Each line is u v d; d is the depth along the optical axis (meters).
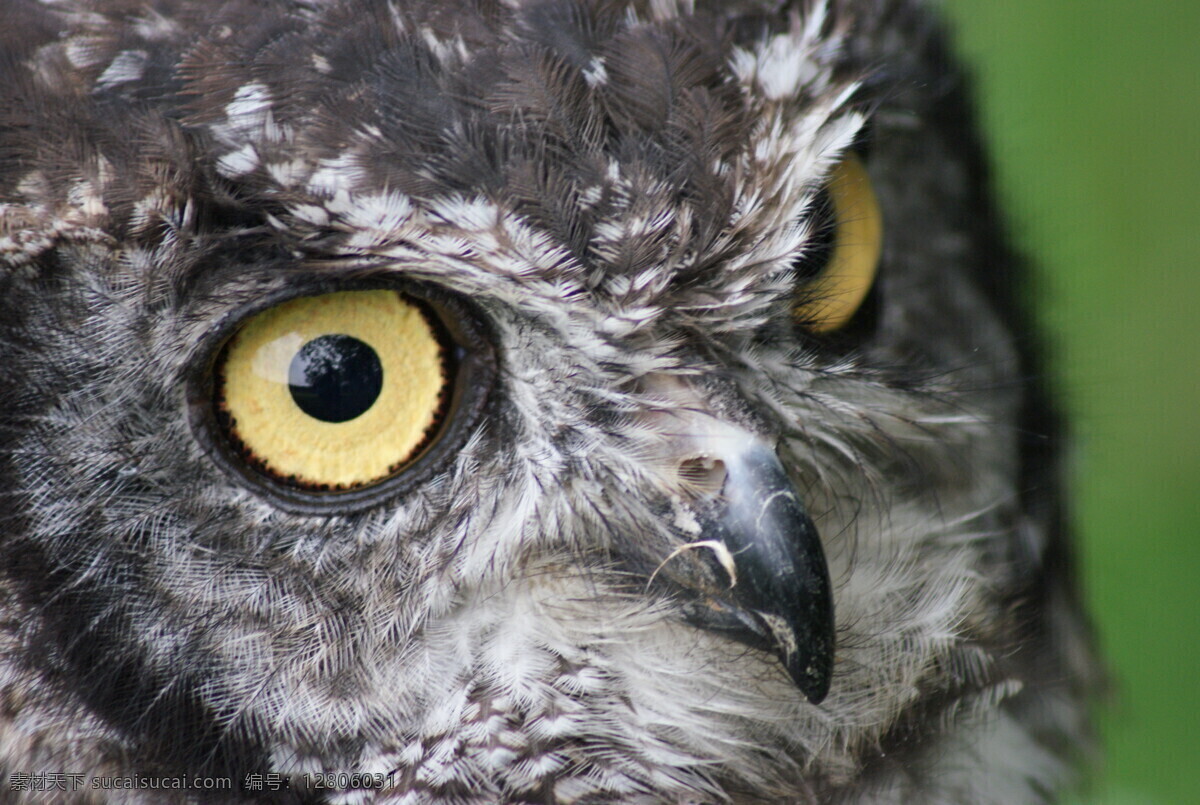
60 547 1.08
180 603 1.08
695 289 1.09
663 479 1.09
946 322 1.12
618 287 1.08
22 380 1.08
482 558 1.09
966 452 1.12
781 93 1.09
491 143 1.08
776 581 1.08
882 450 1.11
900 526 1.12
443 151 1.08
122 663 1.09
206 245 1.08
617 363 1.09
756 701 1.11
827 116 1.09
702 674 1.10
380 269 1.08
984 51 1.13
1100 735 1.14
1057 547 1.13
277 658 1.09
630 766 1.10
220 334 1.08
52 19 1.08
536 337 1.09
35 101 1.08
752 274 1.09
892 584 1.11
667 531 1.09
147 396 1.08
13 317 1.08
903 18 1.12
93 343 1.08
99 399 1.08
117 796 1.09
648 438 1.09
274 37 1.08
